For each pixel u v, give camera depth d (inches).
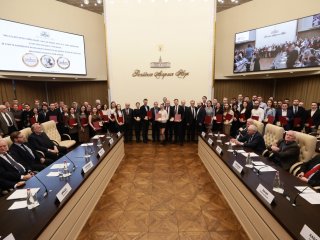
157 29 269.7
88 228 98.3
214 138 176.6
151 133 275.7
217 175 140.0
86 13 313.3
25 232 60.9
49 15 271.4
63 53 286.5
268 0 284.8
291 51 268.8
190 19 268.4
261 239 79.3
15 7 239.3
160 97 282.5
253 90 375.2
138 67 276.2
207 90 281.3
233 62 334.6
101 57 340.5
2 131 201.5
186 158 198.1
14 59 238.7
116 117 250.2
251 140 149.6
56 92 353.1
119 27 269.0
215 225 99.8
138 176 157.0
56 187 90.6
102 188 131.5
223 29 340.5
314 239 54.2
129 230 96.7
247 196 91.2
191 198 124.9
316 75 280.5
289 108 235.3
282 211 69.3
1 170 106.7
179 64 276.1
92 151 143.4
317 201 75.3
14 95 286.7
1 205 75.8
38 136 156.5
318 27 243.6
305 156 123.8
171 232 95.0
